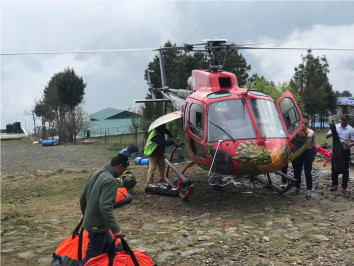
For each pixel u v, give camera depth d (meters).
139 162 15.20
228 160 7.11
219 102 7.76
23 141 36.34
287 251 5.11
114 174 3.91
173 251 5.23
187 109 8.52
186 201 8.37
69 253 3.95
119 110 63.09
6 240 5.86
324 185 9.37
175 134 12.84
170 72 36.91
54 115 42.94
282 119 7.80
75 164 17.81
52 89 48.25
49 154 22.84
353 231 5.89
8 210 7.86
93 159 19.78
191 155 8.27
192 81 9.62
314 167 12.03
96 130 49.44
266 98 7.99
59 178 12.18
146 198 8.77
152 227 6.48
